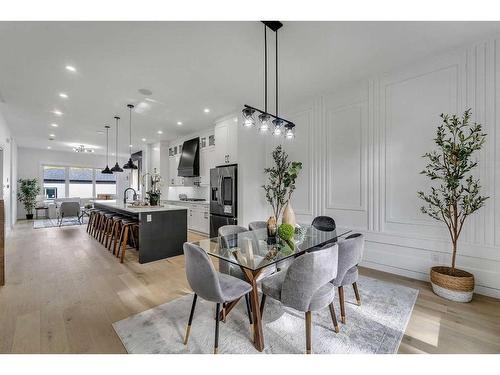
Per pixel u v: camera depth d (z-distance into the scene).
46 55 2.78
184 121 5.49
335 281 1.97
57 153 9.75
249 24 2.26
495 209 2.51
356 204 3.56
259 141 4.88
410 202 3.06
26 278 3.06
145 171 8.49
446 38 2.52
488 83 2.54
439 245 2.85
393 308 2.31
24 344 1.78
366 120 3.46
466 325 2.04
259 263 1.82
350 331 1.96
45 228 6.75
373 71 3.21
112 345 1.79
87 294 2.63
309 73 3.24
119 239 4.41
